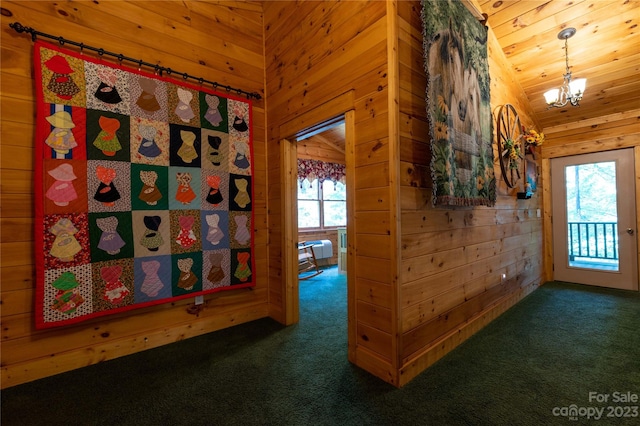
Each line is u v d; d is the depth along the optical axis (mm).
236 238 2705
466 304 2393
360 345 1957
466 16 2270
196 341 2383
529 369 1866
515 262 3285
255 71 2963
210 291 2533
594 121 3787
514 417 1442
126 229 2133
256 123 2943
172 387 1746
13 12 1826
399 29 1803
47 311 1847
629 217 3584
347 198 2031
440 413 1481
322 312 3043
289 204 2766
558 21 2801
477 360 1994
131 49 2250
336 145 6223
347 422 1434
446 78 1953
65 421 1476
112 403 1608
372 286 1865
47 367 1883
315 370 1913
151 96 2268
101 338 2080
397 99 1740
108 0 2160
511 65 3367
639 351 2057
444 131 1896
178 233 2371
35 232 1826
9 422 1475
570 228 4125
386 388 1701
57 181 1892
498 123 3002
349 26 2025
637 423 1388
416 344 1867
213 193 2570
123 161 2129
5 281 1786
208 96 2572
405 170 1808
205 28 2637
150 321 2283
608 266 3803
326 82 2225
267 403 1585
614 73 3113
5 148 1794
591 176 3914
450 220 2219
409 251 1820
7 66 1809
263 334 2502
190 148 2449
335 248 6234
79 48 2037
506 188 3154
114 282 2082
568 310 2947
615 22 2658
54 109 1893
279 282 2809
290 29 2637
